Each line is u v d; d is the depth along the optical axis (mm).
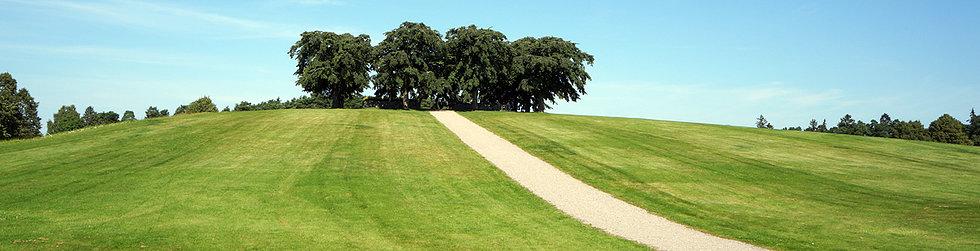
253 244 15539
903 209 22203
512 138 40469
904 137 108500
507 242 16422
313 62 69375
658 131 46406
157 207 19469
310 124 45062
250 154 31500
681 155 35188
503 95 79938
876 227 19031
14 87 92875
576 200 22750
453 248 15625
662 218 20078
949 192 26141
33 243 15008
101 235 16016
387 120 49312
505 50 72500
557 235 17359
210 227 17156
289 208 19828
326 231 17062
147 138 37156
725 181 27750
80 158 29703
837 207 22531
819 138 44656
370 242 16016
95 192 21578
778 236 17656
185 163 28344
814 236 17719
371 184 24391
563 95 78625
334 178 25234
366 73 72688
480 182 25828
